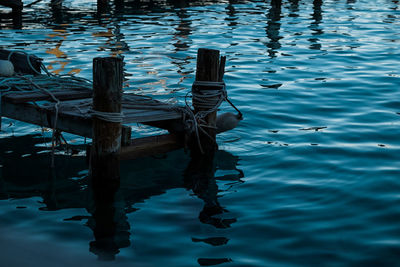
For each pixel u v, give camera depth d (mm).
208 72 8047
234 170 7527
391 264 5047
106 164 7082
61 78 9227
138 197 6691
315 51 15805
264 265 5059
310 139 8641
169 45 15992
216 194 6762
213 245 5445
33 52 14531
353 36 18234
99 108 6887
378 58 14961
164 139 8039
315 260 5133
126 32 17781
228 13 22656
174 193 6820
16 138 8719
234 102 10766
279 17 21953
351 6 26297
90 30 17984
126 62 13805
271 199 6559
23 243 5426
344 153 8000
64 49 15055
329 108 10352
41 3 24359
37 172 7438
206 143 8211
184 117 8062
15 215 6133
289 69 13625
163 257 5223
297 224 5875
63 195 6738
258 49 15906
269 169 7523
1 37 16469
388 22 21297
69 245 5426
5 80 8648
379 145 8312
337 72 13336
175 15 21656
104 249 5363
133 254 5270
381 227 5770
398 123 9398
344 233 5652
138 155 7746
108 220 6055
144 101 8617
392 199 6438
